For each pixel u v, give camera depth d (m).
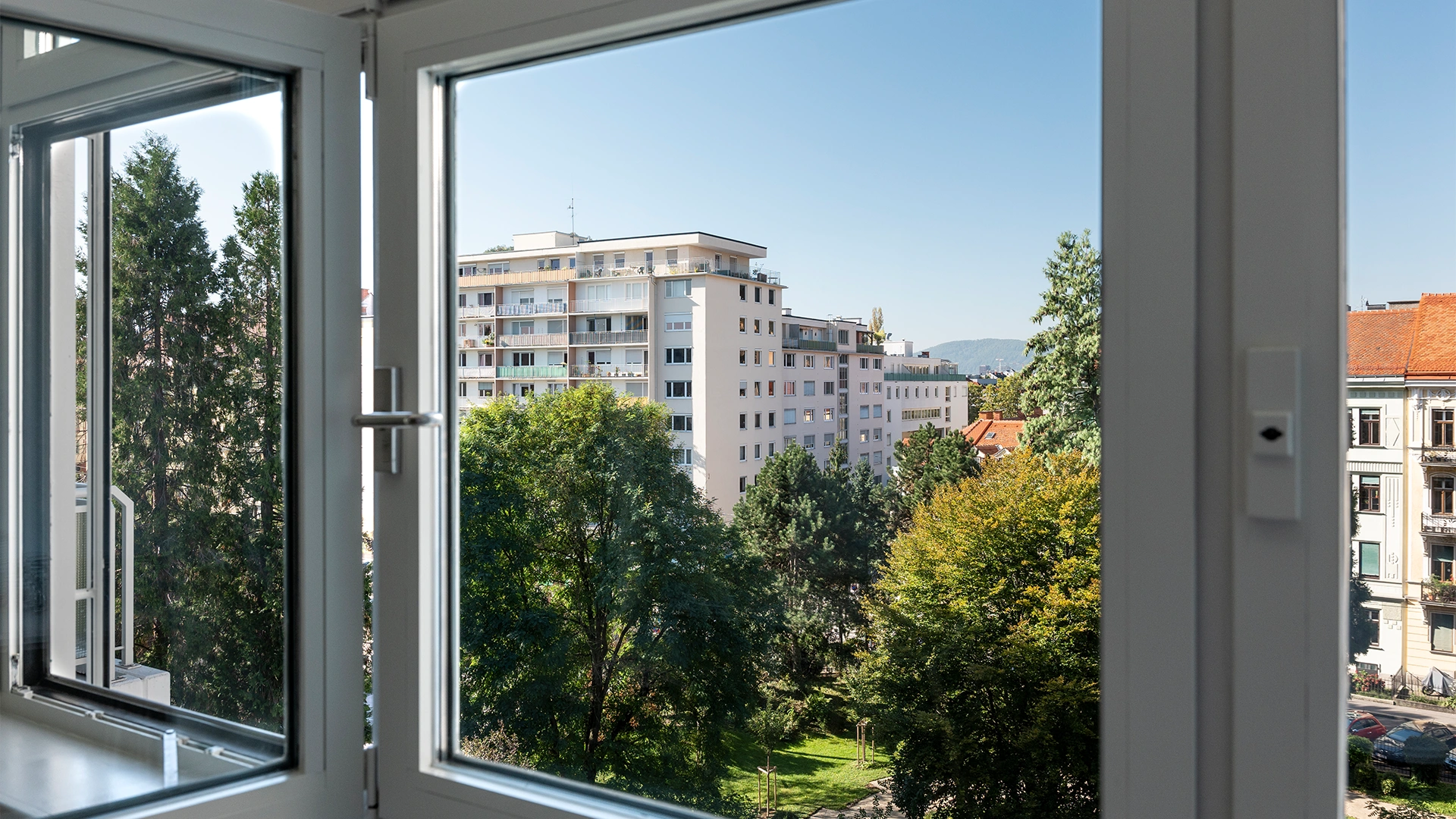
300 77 1.39
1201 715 0.93
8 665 1.21
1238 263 0.90
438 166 1.46
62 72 1.23
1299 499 0.87
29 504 1.23
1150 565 0.94
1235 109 0.90
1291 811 0.88
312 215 1.39
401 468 1.45
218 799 1.32
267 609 1.40
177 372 1.34
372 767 1.48
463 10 1.38
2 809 1.20
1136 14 0.95
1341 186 0.87
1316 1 0.86
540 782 1.41
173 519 1.33
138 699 1.30
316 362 1.40
